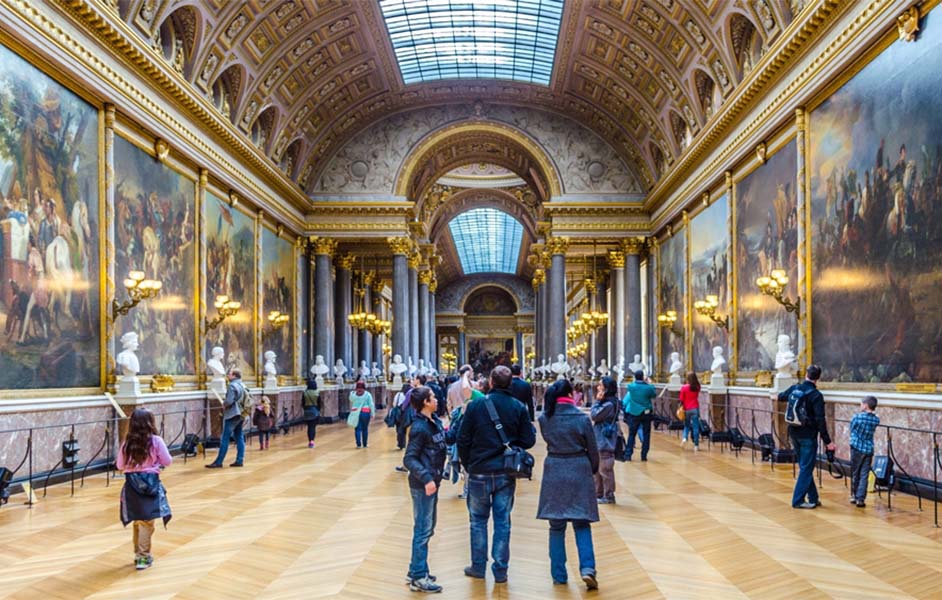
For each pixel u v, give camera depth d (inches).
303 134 1157.7
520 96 1277.1
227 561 299.0
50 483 497.4
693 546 320.2
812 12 559.5
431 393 271.0
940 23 426.6
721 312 870.4
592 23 981.8
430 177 1529.3
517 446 272.2
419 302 1879.9
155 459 289.1
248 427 907.4
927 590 252.5
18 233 477.7
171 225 732.0
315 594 255.6
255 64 900.0
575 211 1264.8
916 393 442.6
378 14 999.0
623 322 1353.3
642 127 1158.3
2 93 463.5
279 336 1115.3
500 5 1026.1
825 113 585.0
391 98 1251.2
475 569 275.7
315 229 1259.8
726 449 724.0
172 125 715.4
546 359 1590.8
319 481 521.7
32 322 490.9
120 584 267.6
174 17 724.7
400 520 381.7
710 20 796.0
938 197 425.7
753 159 761.6
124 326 621.0
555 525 268.1
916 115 450.6
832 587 256.5
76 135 555.5
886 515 384.2
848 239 540.7
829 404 553.9
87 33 552.4
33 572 284.0
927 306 436.8
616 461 618.8
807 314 609.6
